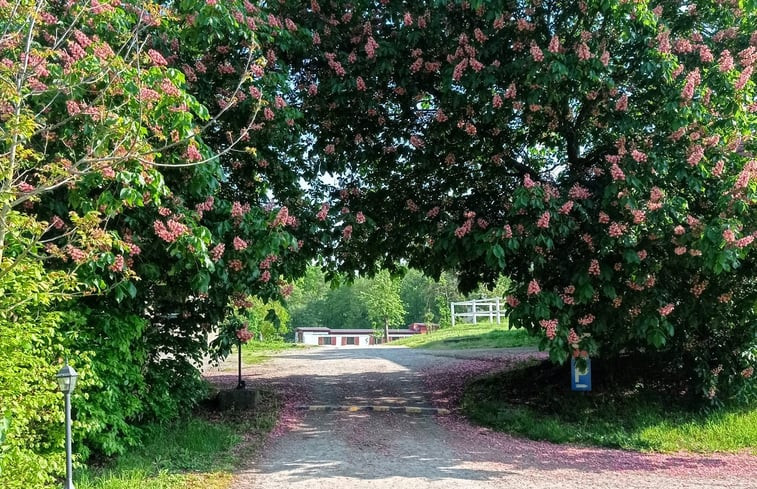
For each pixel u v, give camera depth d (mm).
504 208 8820
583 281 7891
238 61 7785
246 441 7578
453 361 15680
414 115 9500
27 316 4941
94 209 5645
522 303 8086
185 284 7371
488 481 6066
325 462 6719
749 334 8602
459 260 8820
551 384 10391
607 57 7418
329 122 9281
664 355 10023
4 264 4371
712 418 8570
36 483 4410
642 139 8094
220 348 8117
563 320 7941
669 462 6961
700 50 7727
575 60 7520
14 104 4680
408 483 5949
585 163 8914
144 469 6047
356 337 50844
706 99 7488
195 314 8047
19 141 4688
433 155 9297
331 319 68688
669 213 7527
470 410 9648
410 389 11562
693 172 7555
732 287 8570
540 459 7031
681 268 8289
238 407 9414
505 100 8164
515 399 10086
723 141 7574
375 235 10031
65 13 6078
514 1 8242
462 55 8148
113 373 6234
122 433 6699
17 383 4398
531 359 13562
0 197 4141
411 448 7438
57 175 4812
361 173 10141
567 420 8898
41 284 4570
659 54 7445
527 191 7695
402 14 8719
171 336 7859
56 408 4852
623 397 9492
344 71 8500
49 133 5418
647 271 7863
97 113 5086
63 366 4715
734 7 8000
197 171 6375
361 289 62250
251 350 22000
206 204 6883
